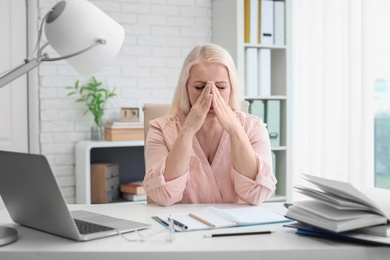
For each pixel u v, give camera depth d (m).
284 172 3.53
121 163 3.50
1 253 1.12
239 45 3.32
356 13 2.94
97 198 3.18
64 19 1.37
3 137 3.13
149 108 2.12
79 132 3.34
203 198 1.82
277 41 3.46
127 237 1.23
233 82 1.86
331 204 1.23
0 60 3.10
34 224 1.32
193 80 1.81
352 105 2.96
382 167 3.02
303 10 3.40
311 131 3.32
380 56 2.89
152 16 3.51
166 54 3.56
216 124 1.86
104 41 1.42
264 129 1.95
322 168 3.20
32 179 1.19
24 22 3.16
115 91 3.43
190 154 1.75
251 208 1.56
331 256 1.12
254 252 1.11
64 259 1.11
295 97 3.51
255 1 3.39
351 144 2.97
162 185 1.64
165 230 1.30
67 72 3.29
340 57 3.12
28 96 3.21
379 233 1.16
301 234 1.25
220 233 1.26
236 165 1.68
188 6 3.60
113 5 3.40
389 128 2.99
